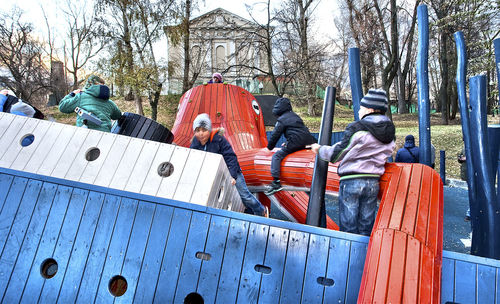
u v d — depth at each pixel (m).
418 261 1.99
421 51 3.50
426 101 3.44
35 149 2.80
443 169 10.14
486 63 12.38
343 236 2.30
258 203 3.93
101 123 4.23
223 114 5.82
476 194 3.78
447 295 2.15
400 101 37.53
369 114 2.70
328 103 3.38
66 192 2.56
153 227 2.45
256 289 2.30
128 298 2.36
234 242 2.37
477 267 2.18
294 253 2.32
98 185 2.62
